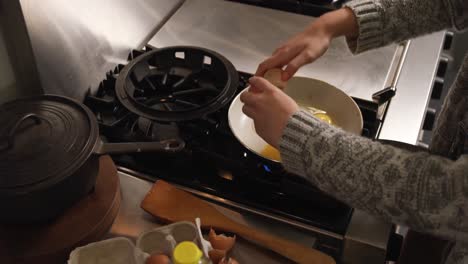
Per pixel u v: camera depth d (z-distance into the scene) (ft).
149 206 2.92
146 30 4.27
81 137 2.66
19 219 2.60
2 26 3.06
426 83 3.90
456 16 3.00
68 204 2.68
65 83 3.48
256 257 2.78
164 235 2.68
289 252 2.75
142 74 3.57
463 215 2.11
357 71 4.01
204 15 4.56
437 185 2.14
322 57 4.14
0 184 2.44
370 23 3.06
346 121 3.35
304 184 3.07
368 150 2.29
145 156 3.27
